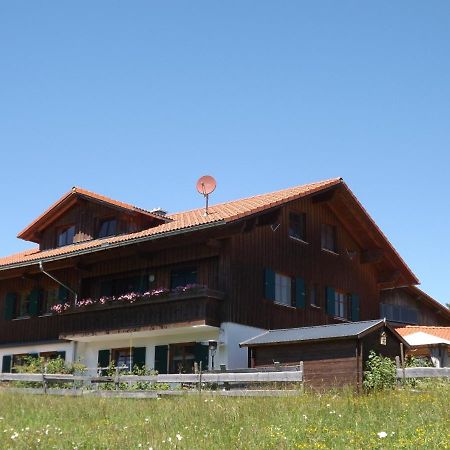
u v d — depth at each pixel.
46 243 30.89
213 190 24.84
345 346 19.20
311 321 26.89
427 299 35.09
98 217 28.69
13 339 29.67
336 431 12.24
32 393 20.44
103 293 27.23
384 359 18.42
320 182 28.34
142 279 26.11
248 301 24.11
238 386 18.50
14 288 30.64
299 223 27.86
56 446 11.70
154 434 12.57
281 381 17.66
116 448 11.62
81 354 27.25
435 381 17.31
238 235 24.23
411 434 11.69
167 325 23.61
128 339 26.06
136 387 20.28
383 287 32.09
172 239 24.03
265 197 26.89
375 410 13.71
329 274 28.53
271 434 12.04
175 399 16.95
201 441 11.81
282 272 26.02
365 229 29.77
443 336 27.47
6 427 13.95
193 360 24.05
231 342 23.09
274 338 20.75
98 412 15.57
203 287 22.92
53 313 28.09
